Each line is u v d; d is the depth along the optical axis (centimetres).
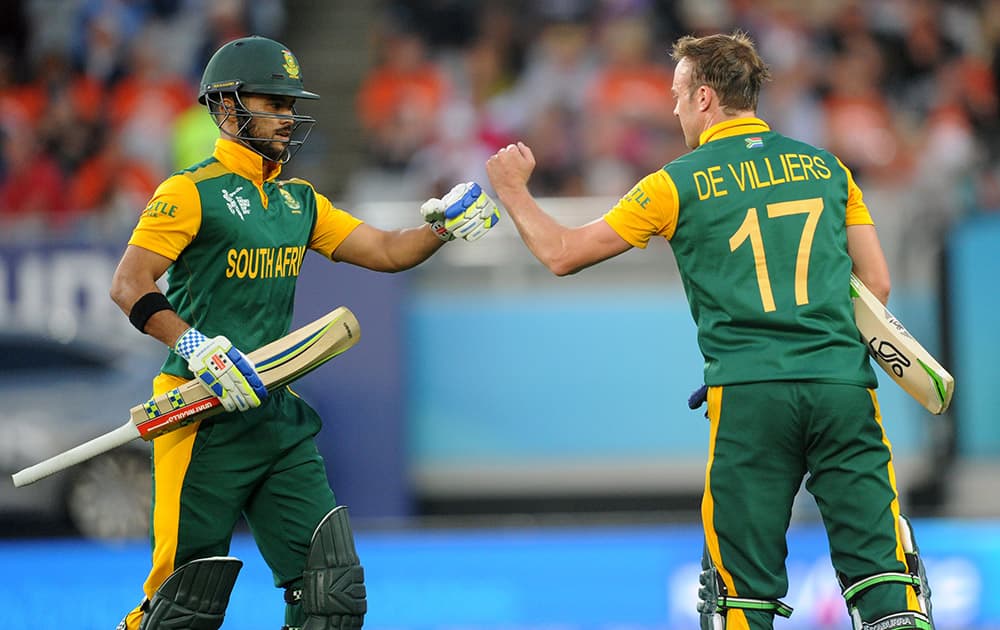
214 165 1667
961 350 3434
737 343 1616
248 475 1672
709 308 1639
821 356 1599
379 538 3027
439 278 3456
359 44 5025
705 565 1672
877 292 1686
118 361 3381
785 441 1605
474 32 4759
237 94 1661
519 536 3011
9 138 4472
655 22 4631
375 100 4609
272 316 1698
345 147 4822
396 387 3366
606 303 3447
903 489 3422
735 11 4625
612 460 3431
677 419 3431
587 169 4272
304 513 1688
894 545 1602
